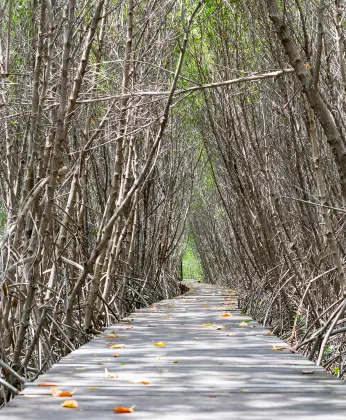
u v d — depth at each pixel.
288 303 16.03
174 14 15.12
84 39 12.00
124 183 13.91
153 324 11.98
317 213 12.88
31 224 8.27
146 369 6.73
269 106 14.22
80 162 11.63
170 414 4.58
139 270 20.22
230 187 21.88
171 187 22.25
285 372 6.55
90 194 17.41
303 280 13.72
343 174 7.14
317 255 13.60
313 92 7.04
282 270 16.25
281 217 13.48
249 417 4.48
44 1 8.65
